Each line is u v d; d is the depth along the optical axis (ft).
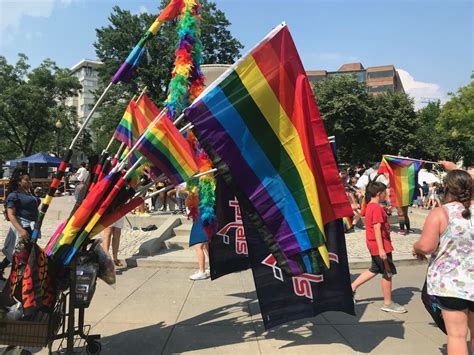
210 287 20.67
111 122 111.04
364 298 18.93
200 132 11.79
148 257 25.85
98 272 12.23
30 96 122.31
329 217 13.00
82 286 11.36
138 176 12.23
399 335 14.37
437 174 68.54
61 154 152.25
